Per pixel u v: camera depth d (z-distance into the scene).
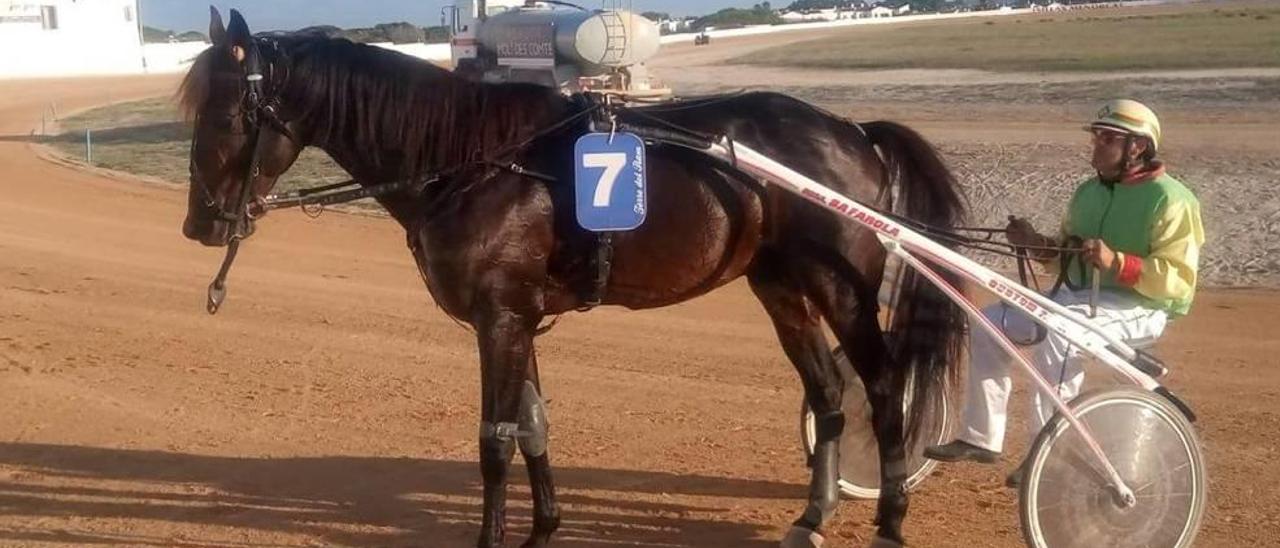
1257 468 6.34
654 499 6.04
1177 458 4.77
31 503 6.00
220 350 9.20
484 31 27.27
